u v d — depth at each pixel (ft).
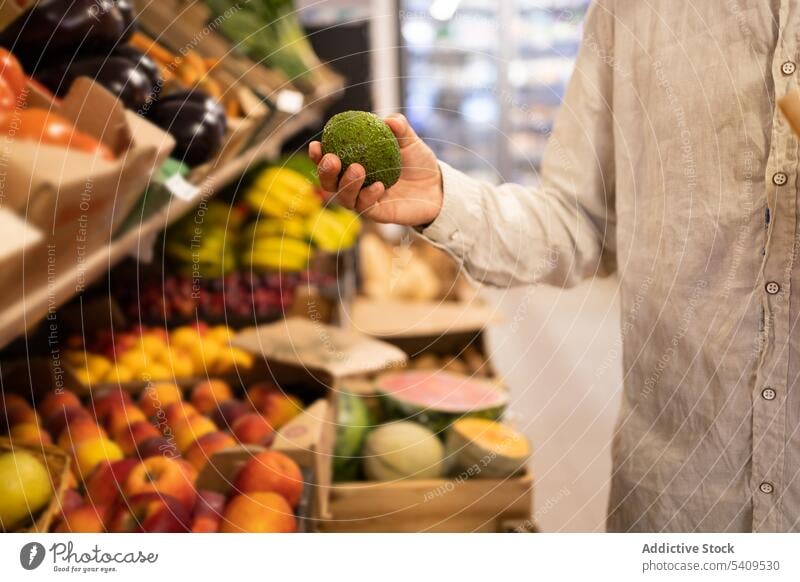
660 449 2.68
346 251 8.05
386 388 4.46
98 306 4.44
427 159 2.76
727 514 2.57
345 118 2.35
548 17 8.57
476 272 2.94
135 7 3.66
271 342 4.20
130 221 2.68
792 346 2.43
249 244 6.57
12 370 3.39
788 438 2.46
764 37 2.37
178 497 2.56
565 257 2.96
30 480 2.21
